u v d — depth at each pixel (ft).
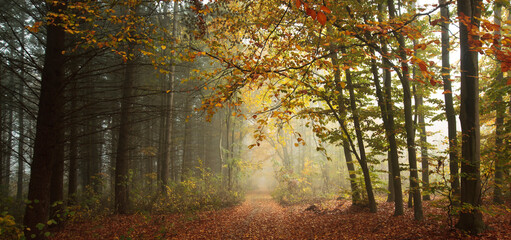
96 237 25.46
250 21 25.30
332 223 31.27
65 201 37.45
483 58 41.88
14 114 57.67
